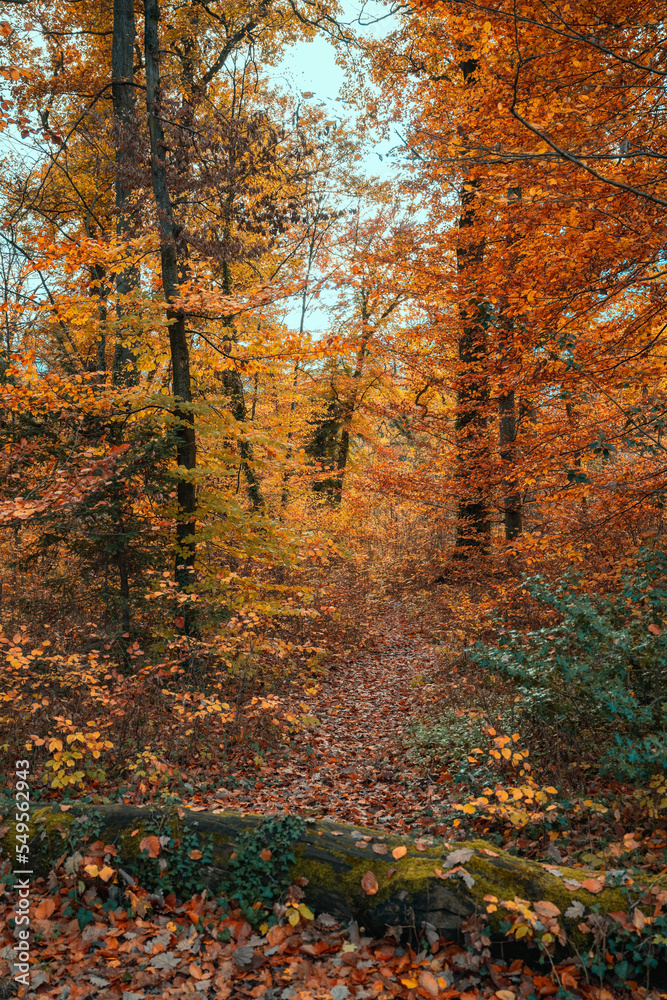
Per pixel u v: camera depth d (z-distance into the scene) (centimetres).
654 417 608
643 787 421
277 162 1012
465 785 510
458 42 717
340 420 1830
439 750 625
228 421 840
